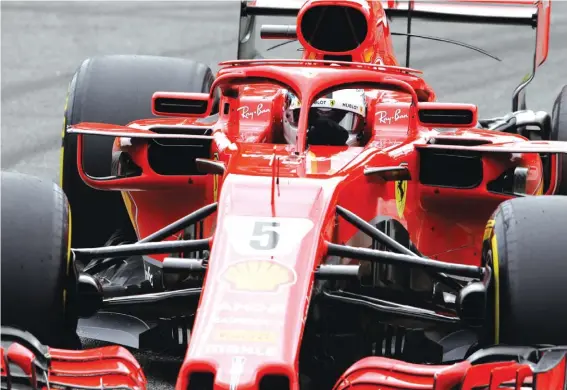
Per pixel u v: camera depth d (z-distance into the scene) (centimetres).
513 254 2280
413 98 2800
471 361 2169
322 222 2314
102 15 7700
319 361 2534
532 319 2242
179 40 6988
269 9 3959
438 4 4053
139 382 2114
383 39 3350
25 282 2266
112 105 3441
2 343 2138
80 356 2152
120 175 2972
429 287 2769
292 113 2889
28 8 7825
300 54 6706
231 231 2266
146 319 2705
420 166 2888
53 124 5038
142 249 2395
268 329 2033
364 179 2583
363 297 2569
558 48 6931
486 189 2853
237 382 1931
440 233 3019
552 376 2100
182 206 3034
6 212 2298
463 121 2875
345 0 3100
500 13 4034
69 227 2375
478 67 6488
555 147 2652
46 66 6184
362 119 2962
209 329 2042
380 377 2122
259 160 2591
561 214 2322
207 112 2950
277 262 2183
